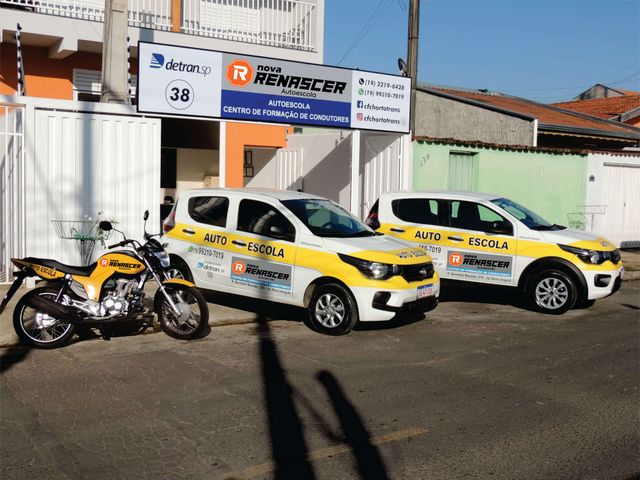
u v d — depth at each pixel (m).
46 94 16.16
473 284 11.08
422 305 9.14
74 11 15.18
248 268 9.48
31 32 14.77
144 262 8.24
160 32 16.17
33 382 6.70
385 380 6.96
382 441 5.33
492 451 5.16
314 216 9.48
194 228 10.05
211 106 12.45
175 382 6.77
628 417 5.94
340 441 5.33
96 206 11.62
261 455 5.03
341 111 14.08
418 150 15.62
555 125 19.81
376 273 8.63
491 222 10.95
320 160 17.06
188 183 18.16
